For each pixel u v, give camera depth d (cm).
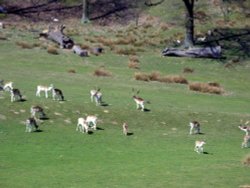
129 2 14888
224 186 4653
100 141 5962
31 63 9488
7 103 6638
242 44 12250
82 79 8619
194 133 6569
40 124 6253
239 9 14112
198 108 7562
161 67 10406
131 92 8031
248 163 5403
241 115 7419
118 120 6675
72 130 6222
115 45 11812
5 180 4581
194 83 8856
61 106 6806
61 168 5019
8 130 5988
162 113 7050
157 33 12938
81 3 14925
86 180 4691
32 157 5284
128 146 5881
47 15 14100
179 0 14438
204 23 13462
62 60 9988
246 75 10394
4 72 8519
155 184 4638
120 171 5006
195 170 5138
